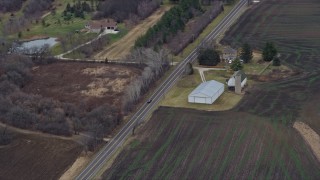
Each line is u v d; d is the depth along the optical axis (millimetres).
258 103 186500
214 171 148750
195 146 162250
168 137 168875
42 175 157125
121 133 174875
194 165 152375
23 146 173125
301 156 153500
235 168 149500
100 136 171375
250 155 155500
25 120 185750
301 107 181375
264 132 167250
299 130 167250
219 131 169875
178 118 180000
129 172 151750
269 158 153375
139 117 184000
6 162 164875
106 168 155625
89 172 155250
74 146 171500
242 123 173500
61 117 185875
